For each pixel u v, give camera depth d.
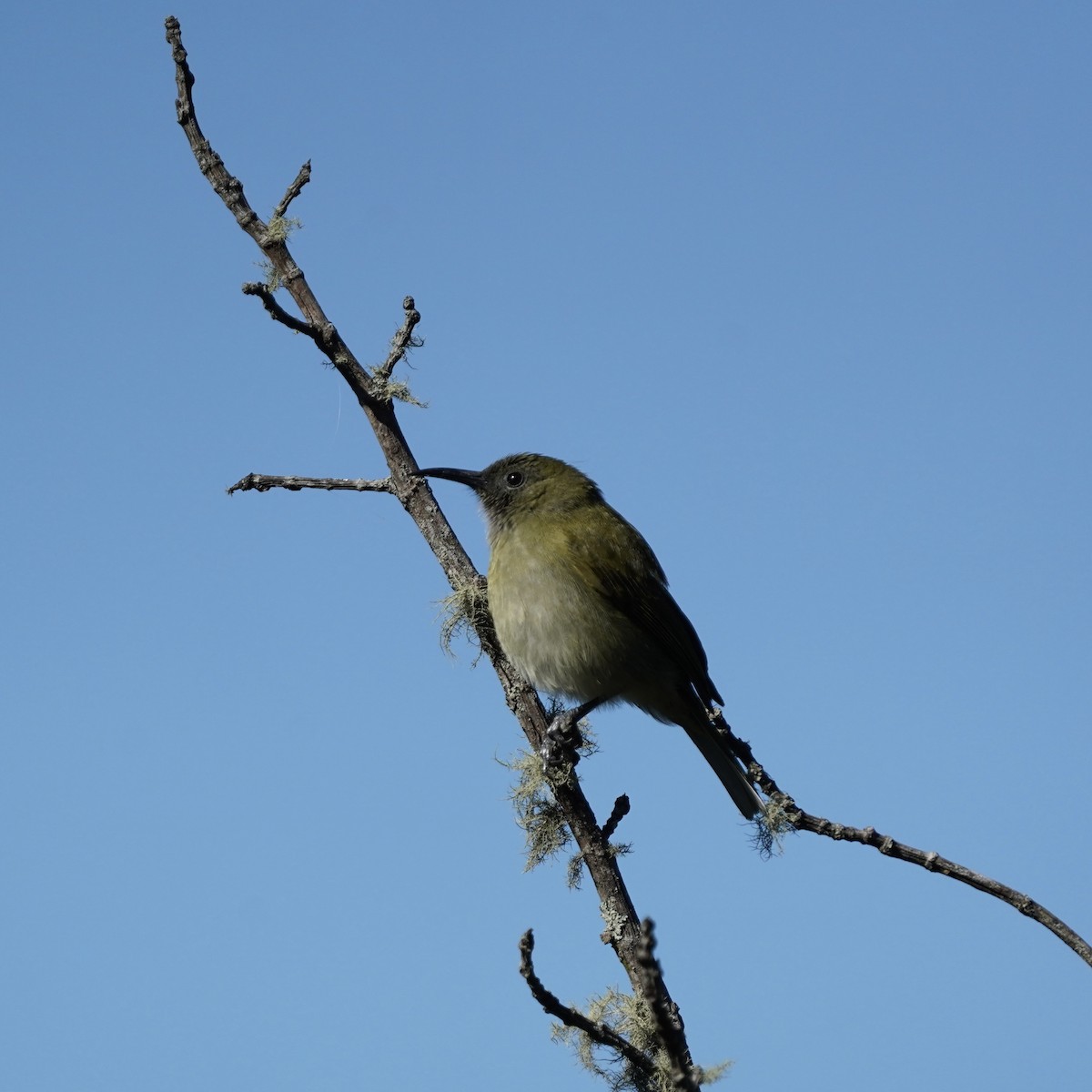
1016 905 7.80
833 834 8.83
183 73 10.44
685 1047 6.96
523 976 7.31
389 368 10.34
